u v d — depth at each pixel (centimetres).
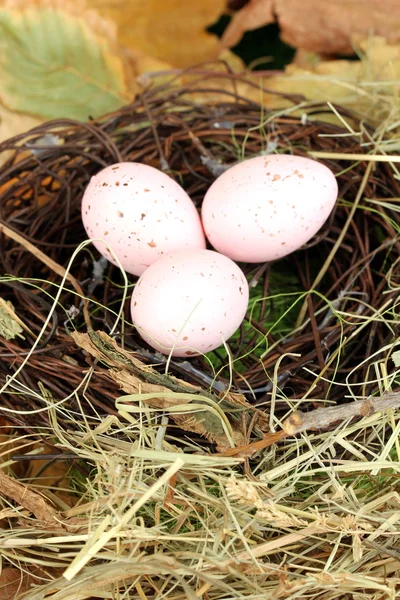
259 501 23
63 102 33
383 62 33
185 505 25
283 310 30
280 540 24
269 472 24
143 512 25
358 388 26
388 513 24
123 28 36
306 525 24
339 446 26
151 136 30
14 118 32
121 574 24
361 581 24
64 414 25
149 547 25
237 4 37
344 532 24
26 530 25
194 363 27
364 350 27
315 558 25
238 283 26
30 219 29
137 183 27
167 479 23
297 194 26
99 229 27
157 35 37
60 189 29
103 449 26
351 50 35
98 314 28
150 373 25
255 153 30
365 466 24
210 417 25
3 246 28
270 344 28
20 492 25
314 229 27
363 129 29
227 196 27
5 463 26
